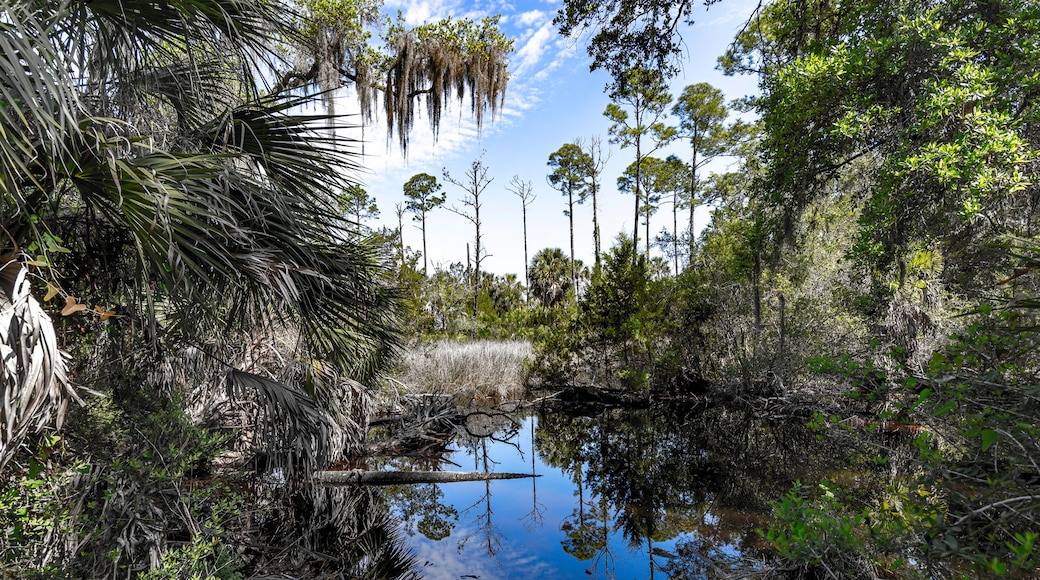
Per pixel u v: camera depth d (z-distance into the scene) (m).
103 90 2.32
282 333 5.00
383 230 8.57
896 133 4.94
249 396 4.41
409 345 9.86
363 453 6.61
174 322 3.13
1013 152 3.83
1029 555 1.68
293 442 3.96
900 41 4.76
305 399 3.73
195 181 2.22
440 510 5.21
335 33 8.37
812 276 9.50
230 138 2.66
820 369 3.19
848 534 2.40
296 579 3.43
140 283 2.38
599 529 4.69
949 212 4.56
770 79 6.48
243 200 2.53
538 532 4.62
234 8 2.38
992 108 4.25
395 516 4.96
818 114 5.59
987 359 2.21
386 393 7.37
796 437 8.03
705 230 15.17
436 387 10.94
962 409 2.22
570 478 6.43
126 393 3.19
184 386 4.15
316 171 2.85
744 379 10.84
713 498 5.39
